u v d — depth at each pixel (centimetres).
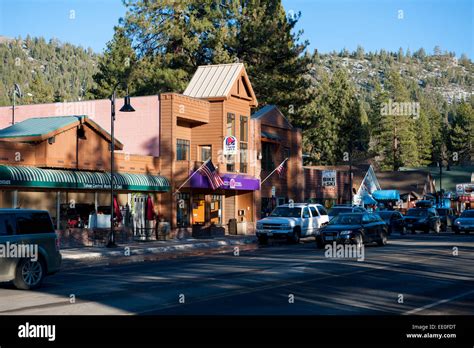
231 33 5544
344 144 8900
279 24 5588
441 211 5441
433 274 1858
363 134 9575
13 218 1572
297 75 5781
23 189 2798
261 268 2047
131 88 5494
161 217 3672
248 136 4328
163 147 3697
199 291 1489
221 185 3766
